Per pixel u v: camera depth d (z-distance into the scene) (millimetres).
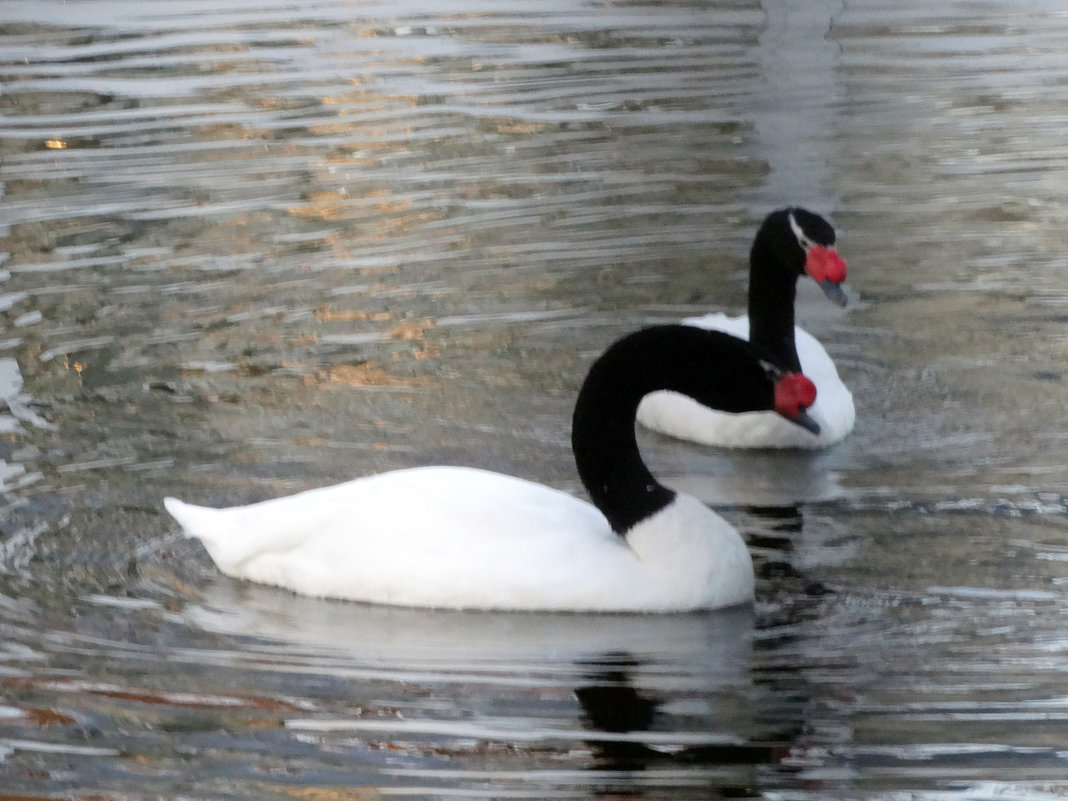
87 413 14188
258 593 11023
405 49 25984
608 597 10617
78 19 28188
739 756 8945
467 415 14281
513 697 9578
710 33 26891
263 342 15758
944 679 9695
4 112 22797
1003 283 17000
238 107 22922
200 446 13586
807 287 17328
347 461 13359
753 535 12047
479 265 17562
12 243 18000
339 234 18344
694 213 18922
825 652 10102
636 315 16359
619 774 8727
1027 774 8727
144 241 18094
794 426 13680
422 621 10539
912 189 19547
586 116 22406
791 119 22188
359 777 8773
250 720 9328
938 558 11531
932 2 28609
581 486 12883
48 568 11398
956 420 14195
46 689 9672
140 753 9008
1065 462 13258
